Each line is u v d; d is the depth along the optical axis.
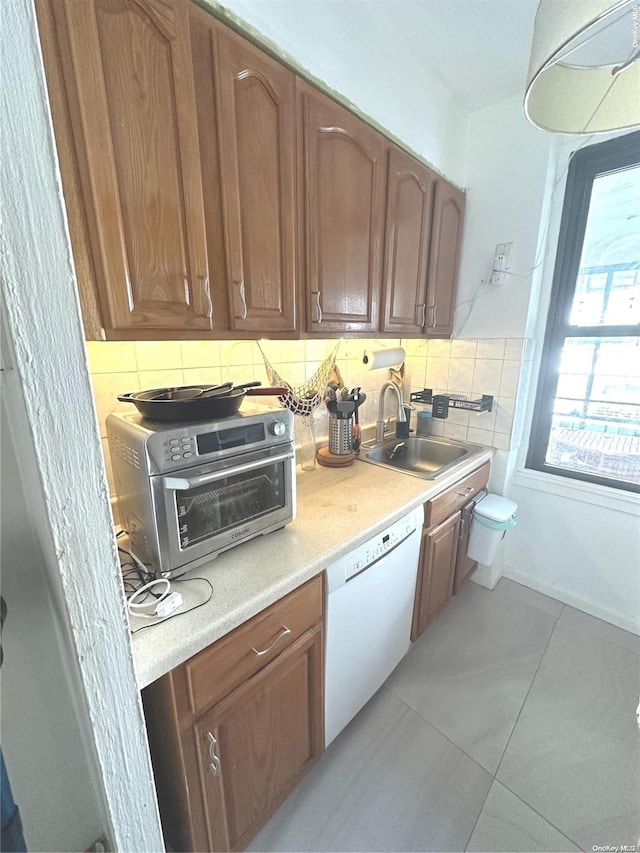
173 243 0.83
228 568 0.94
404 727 1.37
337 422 1.71
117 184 0.73
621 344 1.73
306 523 1.18
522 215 1.74
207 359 1.28
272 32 0.95
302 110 1.04
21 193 0.36
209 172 0.87
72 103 0.65
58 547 0.43
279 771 1.04
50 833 0.54
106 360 1.06
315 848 1.05
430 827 1.09
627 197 1.62
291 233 1.06
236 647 0.83
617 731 1.35
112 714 0.52
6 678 0.48
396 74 1.35
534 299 1.82
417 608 1.60
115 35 0.68
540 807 1.13
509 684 1.54
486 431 2.03
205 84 0.82
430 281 1.72
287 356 1.55
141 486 0.83
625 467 1.81
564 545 1.99
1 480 0.44
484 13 1.22
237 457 0.94
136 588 0.86
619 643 1.75
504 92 1.64
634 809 1.12
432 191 1.62
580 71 0.84
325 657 1.11
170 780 0.85
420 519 1.45
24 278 0.37
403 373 2.26
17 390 0.40
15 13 0.33
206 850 0.88
